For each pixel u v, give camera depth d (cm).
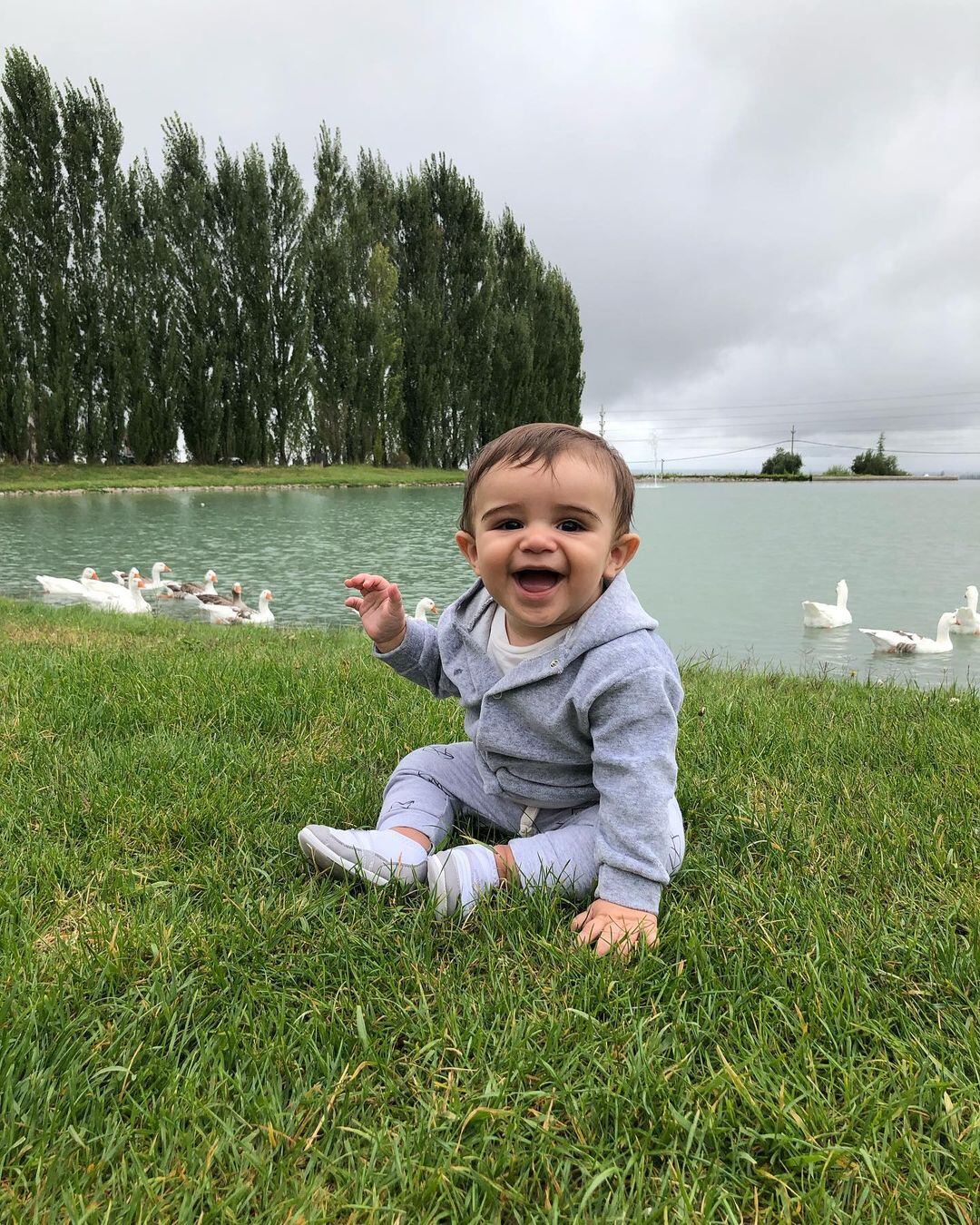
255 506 2850
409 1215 104
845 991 144
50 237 3369
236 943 157
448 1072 127
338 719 302
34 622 670
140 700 317
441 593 1304
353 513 2648
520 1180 109
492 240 4775
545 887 175
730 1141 117
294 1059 130
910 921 170
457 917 170
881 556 1908
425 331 4575
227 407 3975
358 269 4353
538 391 5106
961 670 866
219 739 279
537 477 161
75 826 209
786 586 1441
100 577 1475
